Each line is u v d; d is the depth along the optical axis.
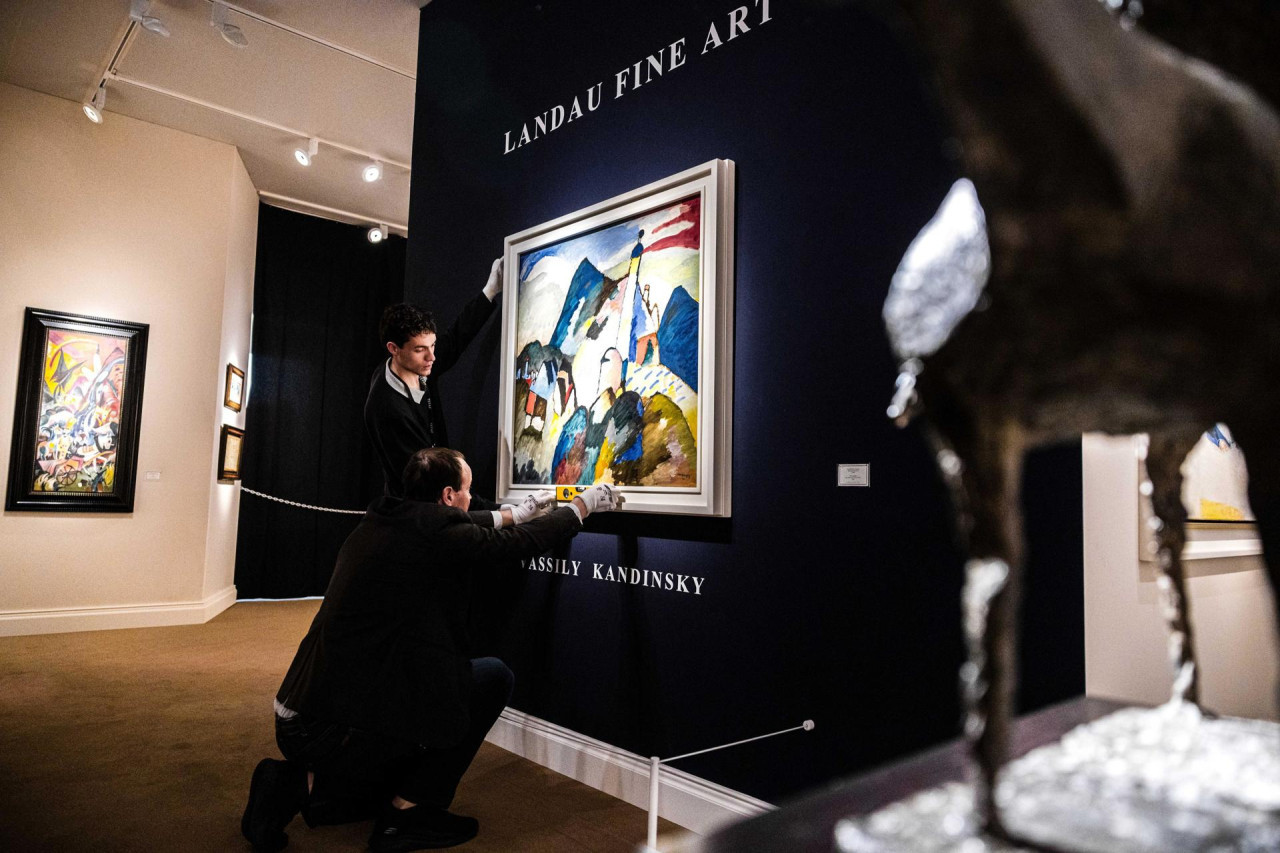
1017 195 0.57
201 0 4.82
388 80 5.72
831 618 2.32
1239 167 0.57
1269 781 0.78
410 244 4.36
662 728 2.77
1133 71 0.56
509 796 2.89
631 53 3.19
